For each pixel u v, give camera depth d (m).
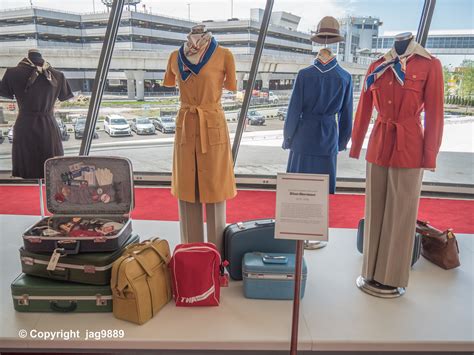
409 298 2.42
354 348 2.01
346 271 2.76
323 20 2.79
